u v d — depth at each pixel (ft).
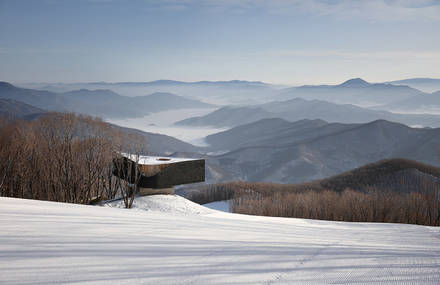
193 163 60.70
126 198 56.34
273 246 19.29
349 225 59.36
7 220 21.56
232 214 59.31
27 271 12.26
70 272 12.32
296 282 12.08
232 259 15.16
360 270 13.91
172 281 11.75
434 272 13.74
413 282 12.31
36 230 19.15
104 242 17.24
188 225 27.04
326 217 113.29
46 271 12.32
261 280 12.21
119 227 22.27
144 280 11.77
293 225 44.34
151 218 29.53
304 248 19.24
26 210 26.18
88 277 11.84
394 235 40.42
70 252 14.94
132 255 14.96
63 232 19.11
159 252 15.80
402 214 118.42
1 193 66.59
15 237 17.28
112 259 14.14
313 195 135.54
